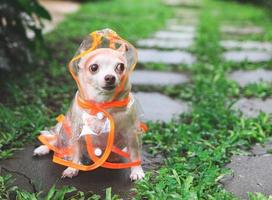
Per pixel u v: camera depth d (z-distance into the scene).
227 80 1.54
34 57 1.66
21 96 1.31
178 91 1.44
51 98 1.33
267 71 1.75
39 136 0.97
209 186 0.81
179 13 3.68
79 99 0.83
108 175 0.88
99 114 0.82
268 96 1.42
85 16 3.12
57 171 0.90
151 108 1.30
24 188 0.83
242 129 1.09
